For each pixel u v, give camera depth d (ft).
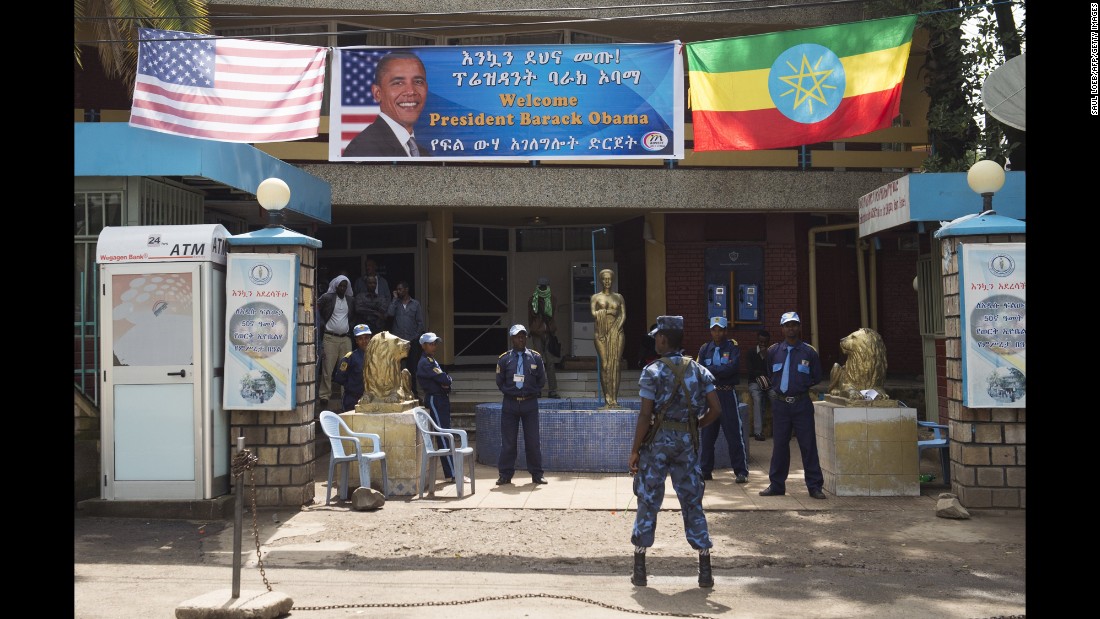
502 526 29.48
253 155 40.47
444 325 56.39
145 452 30.22
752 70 36.01
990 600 21.07
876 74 35.35
